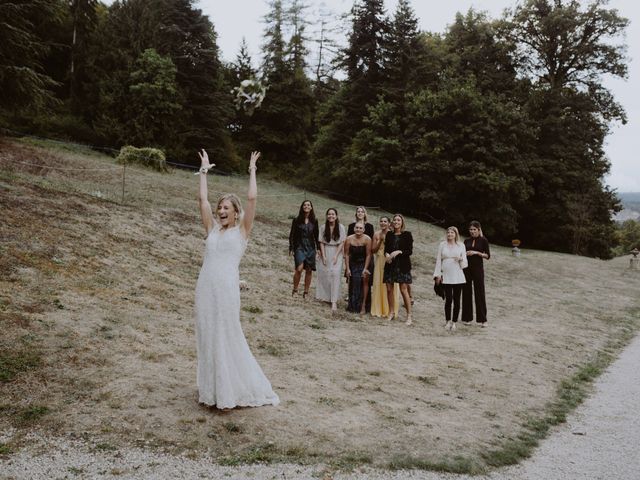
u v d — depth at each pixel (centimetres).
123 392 476
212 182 2545
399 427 475
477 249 1002
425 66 3697
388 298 987
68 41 3428
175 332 671
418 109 3278
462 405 555
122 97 3133
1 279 692
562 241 3853
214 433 422
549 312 1256
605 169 3969
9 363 494
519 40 4038
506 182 3034
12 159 1622
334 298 977
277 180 4059
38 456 367
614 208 4038
